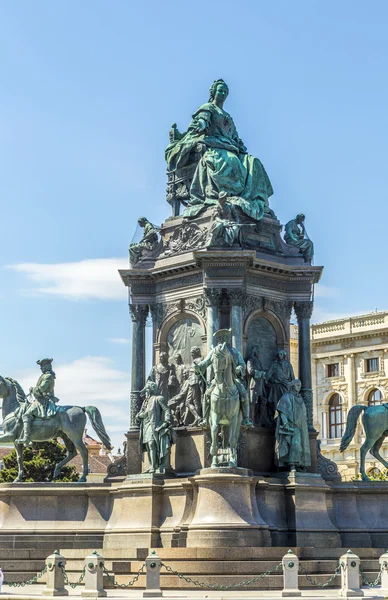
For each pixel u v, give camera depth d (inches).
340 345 3981.3
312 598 1126.4
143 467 1555.1
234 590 1235.9
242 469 1414.9
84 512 1542.8
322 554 1387.8
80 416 1620.3
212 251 1535.4
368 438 1614.2
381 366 3865.7
